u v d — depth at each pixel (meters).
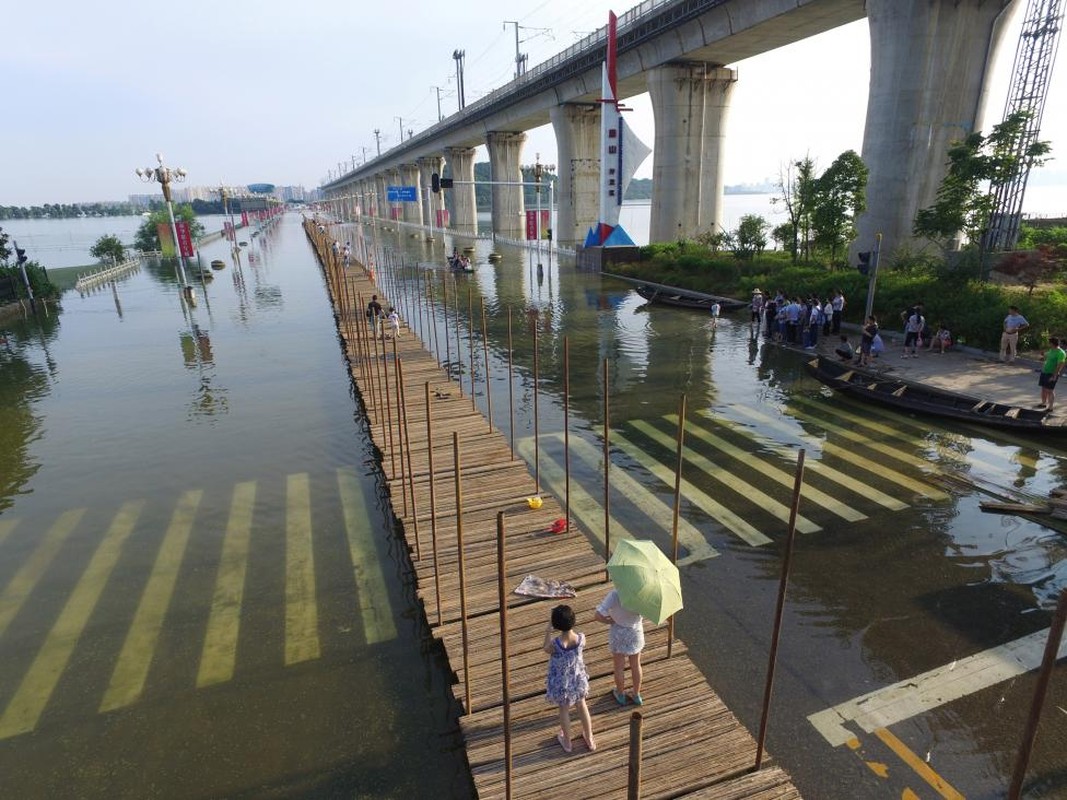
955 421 16.62
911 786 6.52
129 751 7.28
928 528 11.46
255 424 18.50
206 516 13.02
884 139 28.92
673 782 6.30
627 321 31.34
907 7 26.95
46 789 6.82
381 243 85.12
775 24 35.38
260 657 8.80
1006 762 6.75
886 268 29.38
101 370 25.25
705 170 48.62
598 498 12.98
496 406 19.05
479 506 12.28
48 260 90.88
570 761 6.55
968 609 9.25
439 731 7.45
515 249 70.69
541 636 8.52
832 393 19.48
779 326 26.12
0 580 10.93
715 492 13.13
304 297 42.81
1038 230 36.00
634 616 6.79
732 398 19.23
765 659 8.38
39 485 14.81
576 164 65.50
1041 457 14.24
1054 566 10.21
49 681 8.45
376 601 10.02
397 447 15.22
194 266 65.62
